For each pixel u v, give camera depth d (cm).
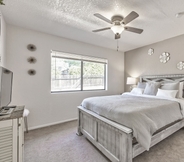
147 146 142
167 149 192
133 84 429
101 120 181
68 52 335
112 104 202
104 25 257
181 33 300
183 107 237
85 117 231
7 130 115
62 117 325
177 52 319
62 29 277
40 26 262
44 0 178
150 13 209
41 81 292
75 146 205
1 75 127
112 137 162
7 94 156
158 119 178
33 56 280
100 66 419
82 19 233
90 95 383
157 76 361
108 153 167
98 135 192
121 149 146
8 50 250
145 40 350
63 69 338
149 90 324
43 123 295
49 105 305
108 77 431
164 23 246
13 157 119
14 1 181
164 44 348
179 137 232
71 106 342
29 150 192
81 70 372
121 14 211
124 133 142
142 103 217
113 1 178
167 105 214
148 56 392
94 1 179
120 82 468
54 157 175
